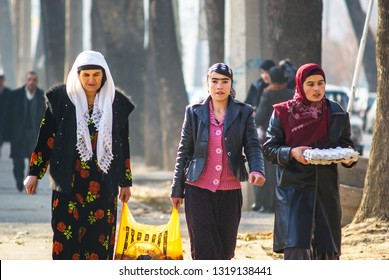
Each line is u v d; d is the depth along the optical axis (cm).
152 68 5641
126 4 6025
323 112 1672
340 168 2477
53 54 6825
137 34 6050
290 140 1678
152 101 5616
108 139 1659
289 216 1653
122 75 6031
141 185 4456
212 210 1695
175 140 5100
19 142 3638
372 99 7862
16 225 2781
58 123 1666
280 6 3316
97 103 1667
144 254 1678
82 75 1647
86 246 1677
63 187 1647
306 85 1659
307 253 1653
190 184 1703
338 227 1678
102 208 1667
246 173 1720
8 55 11638
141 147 6212
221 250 1697
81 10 7275
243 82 3416
